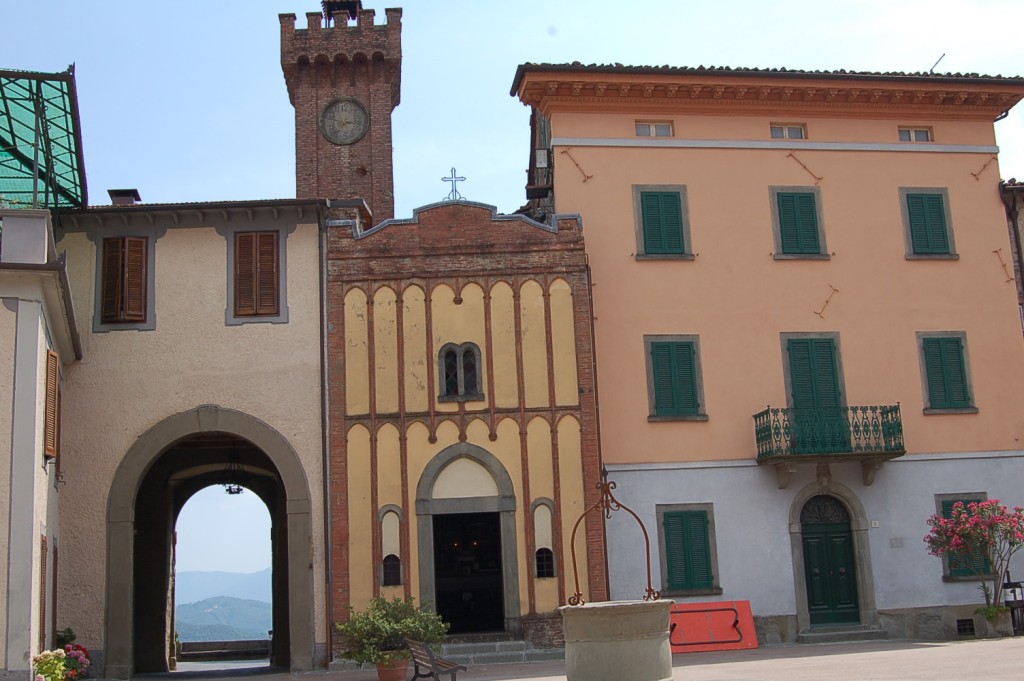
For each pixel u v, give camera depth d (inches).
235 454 1121.4
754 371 1016.2
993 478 1032.8
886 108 1090.7
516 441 927.0
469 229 962.1
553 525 914.7
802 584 982.4
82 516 910.4
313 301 956.0
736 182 1052.5
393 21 1582.2
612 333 1003.9
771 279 1037.2
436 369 936.9
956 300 1065.5
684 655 912.9
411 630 775.7
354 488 915.4
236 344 946.1
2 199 879.1
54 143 861.2
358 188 1545.3
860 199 1069.8
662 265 1024.2
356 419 925.2
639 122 1056.8
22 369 724.0
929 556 1005.8
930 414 1035.9
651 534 970.1
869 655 801.6
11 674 685.3
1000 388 1054.4
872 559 995.9
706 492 986.1
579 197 1026.7
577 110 1046.4
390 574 902.4
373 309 946.1
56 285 746.8
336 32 1576.0
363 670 877.2
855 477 1008.9
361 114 1569.9
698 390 1004.6
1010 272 1080.2
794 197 1058.1
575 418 930.7
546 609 902.4
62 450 919.7
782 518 991.6
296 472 924.0
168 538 1122.0
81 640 888.9
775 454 970.7
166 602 1107.9
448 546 991.6
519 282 953.5
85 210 947.3
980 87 1089.4
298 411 935.0
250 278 958.4
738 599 970.1
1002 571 1006.4
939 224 1078.4
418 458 922.1
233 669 1083.3
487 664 869.2
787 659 806.5
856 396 1028.5
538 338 943.7
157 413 930.7
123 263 950.4
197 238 965.8
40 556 745.0
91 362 936.9
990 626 960.3
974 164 1098.7
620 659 514.0
